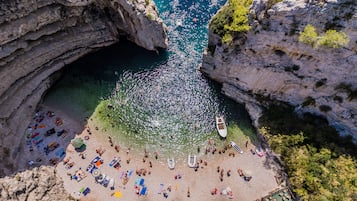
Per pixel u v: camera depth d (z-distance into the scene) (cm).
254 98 4850
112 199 4003
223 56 4688
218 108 4956
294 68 4234
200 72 5372
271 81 4531
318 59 3959
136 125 4747
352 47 3681
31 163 4147
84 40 5219
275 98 4719
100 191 4053
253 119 4741
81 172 4169
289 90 4494
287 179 4159
